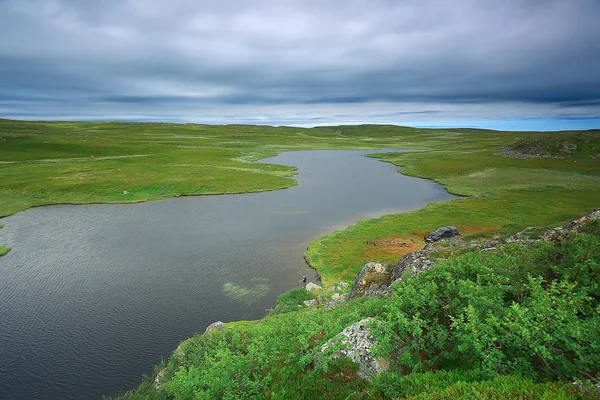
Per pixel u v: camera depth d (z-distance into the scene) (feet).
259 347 51.16
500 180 304.30
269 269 133.69
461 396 27.02
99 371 78.59
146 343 88.48
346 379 38.04
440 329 37.83
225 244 160.04
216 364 47.73
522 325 32.55
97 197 246.68
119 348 86.48
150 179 292.20
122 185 271.49
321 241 160.35
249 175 324.80
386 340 37.32
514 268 48.80
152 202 242.58
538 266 48.78
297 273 130.62
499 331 34.60
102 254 147.74
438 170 360.28
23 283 121.19
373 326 40.86
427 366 35.47
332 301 94.17
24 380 76.18
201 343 67.41
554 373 28.40
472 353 33.99
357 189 285.23
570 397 24.38
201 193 265.34
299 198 253.65
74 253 148.77
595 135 504.02
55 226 186.39
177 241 163.73
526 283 44.27
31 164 343.05
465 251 80.69
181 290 116.57
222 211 218.59
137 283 121.49
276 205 233.35
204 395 41.88
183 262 139.64
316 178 334.65
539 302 34.06
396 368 35.58
